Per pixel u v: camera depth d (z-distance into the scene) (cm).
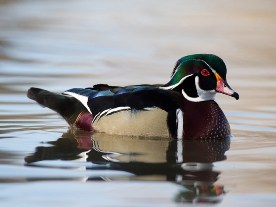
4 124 1587
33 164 1234
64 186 1099
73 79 2180
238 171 1209
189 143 1445
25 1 3994
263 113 1752
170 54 2688
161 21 3481
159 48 2816
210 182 1136
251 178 1163
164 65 2478
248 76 2308
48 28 3209
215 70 1489
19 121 1622
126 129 1487
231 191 1087
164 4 4019
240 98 1948
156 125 1468
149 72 2341
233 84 2166
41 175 1160
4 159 1270
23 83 2089
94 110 1524
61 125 1598
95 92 1546
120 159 1287
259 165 1252
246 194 1073
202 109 1480
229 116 1717
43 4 3922
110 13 3703
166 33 3166
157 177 1161
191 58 1496
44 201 1027
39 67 2378
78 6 3897
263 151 1370
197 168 1228
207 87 1485
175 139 1470
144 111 1476
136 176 1167
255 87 2120
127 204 1018
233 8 3847
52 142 1425
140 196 1053
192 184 1123
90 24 3359
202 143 1445
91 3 4009
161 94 1486
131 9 3841
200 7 3894
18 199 1034
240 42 2967
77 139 1459
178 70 1502
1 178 1141
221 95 1995
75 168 1212
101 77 2231
